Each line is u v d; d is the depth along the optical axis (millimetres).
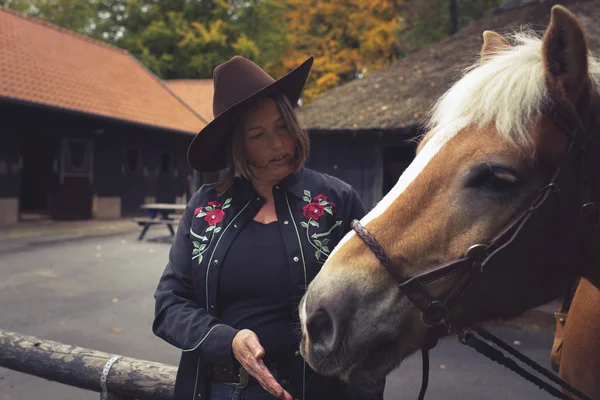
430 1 20031
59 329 4414
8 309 5012
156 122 16094
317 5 21469
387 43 20375
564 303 1769
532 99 1055
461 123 1123
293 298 1268
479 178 1070
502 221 1071
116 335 4293
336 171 8961
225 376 1276
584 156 1071
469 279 1076
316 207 1351
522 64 1106
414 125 7180
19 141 12203
